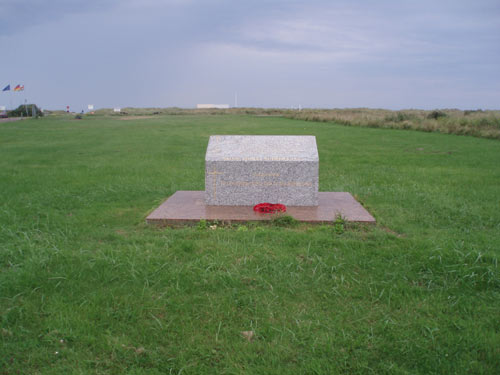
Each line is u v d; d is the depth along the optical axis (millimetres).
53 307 3695
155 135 25453
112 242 5449
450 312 3713
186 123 37938
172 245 5234
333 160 14336
